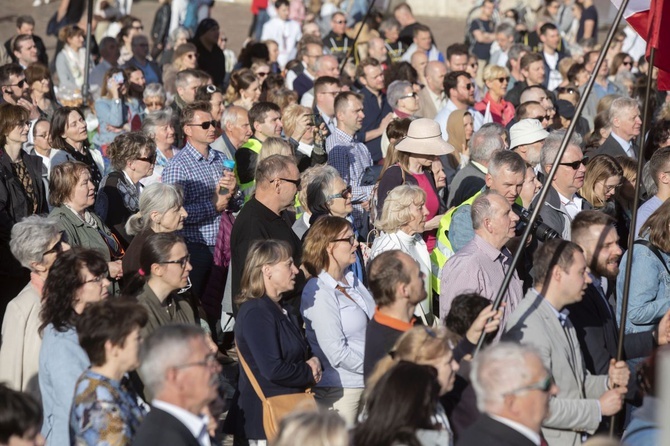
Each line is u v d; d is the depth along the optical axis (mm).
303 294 16422
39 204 21062
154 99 28938
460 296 13992
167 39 45844
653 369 11859
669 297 16953
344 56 42438
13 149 20734
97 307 12000
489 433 10891
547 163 20250
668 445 9211
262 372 14742
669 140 25844
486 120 30641
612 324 15617
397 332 14062
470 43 47844
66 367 13039
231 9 59812
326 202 19844
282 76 34906
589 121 34562
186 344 11078
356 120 25531
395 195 18594
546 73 41531
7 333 14789
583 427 13461
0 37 49594
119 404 11844
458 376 12969
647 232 17297
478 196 17547
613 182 20891
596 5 56188
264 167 18719
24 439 10133
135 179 20719
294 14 49719
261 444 15078
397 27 42188
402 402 10586
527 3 53000
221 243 21625
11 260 19344
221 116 27391
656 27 15438
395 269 14109
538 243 18344
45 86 29281
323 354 16094
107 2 46875
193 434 10992
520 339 13617
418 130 21875
